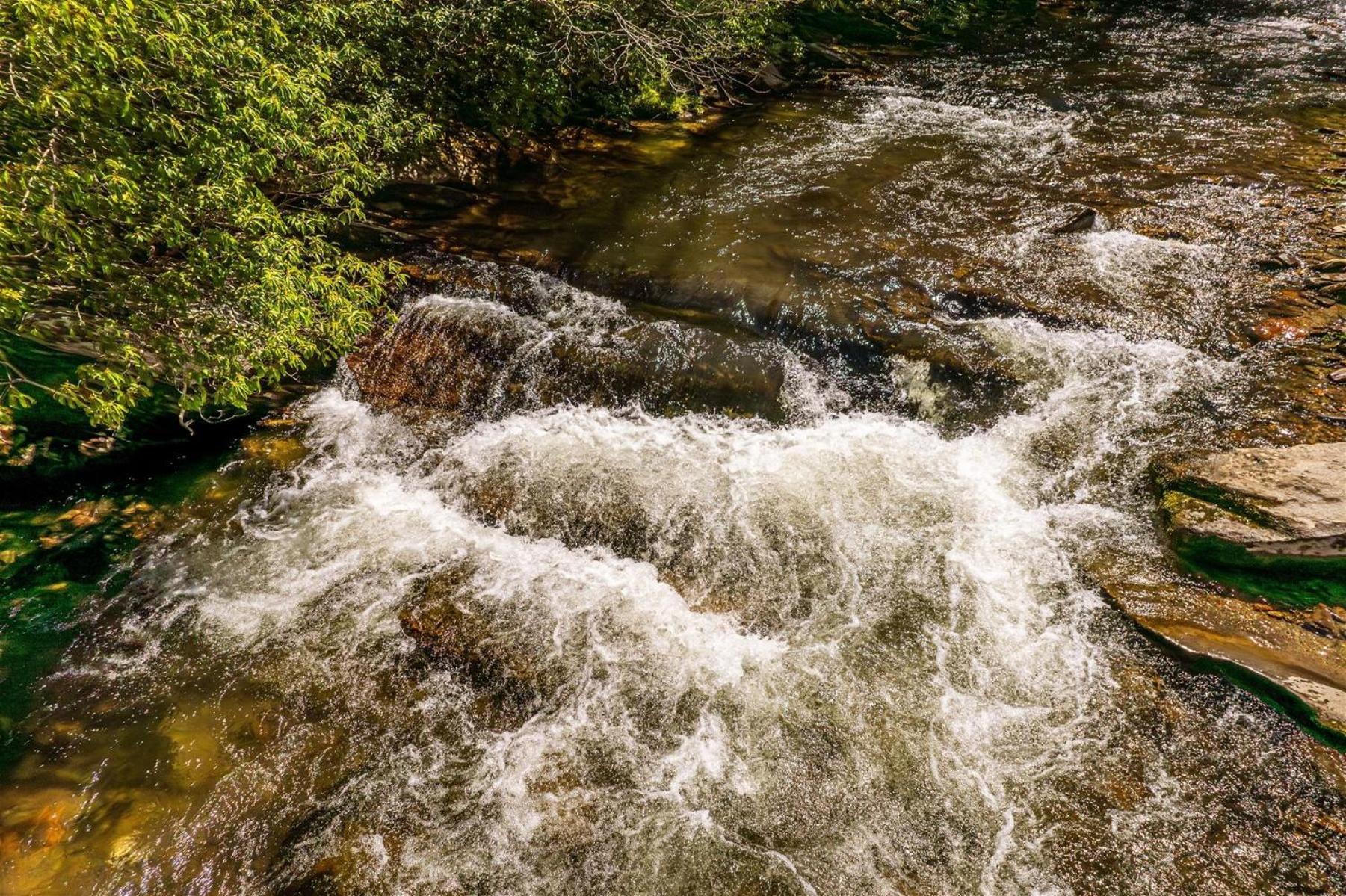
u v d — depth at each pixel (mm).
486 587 6539
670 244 10023
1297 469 5797
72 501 6750
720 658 5918
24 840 4645
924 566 6340
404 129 10062
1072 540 6246
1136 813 4594
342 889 4582
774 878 4594
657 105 13586
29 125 5461
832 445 7543
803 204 10773
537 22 12461
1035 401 7324
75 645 5973
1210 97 13570
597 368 8289
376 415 8367
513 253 9938
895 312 8383
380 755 5324
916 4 18844
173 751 5277
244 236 7031
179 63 6074
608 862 4723
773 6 15047
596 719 5531
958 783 4934
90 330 6551
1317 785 4523
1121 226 9531
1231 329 7648
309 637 6145
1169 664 5285
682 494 7195
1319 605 5227
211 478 7473
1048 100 13945
